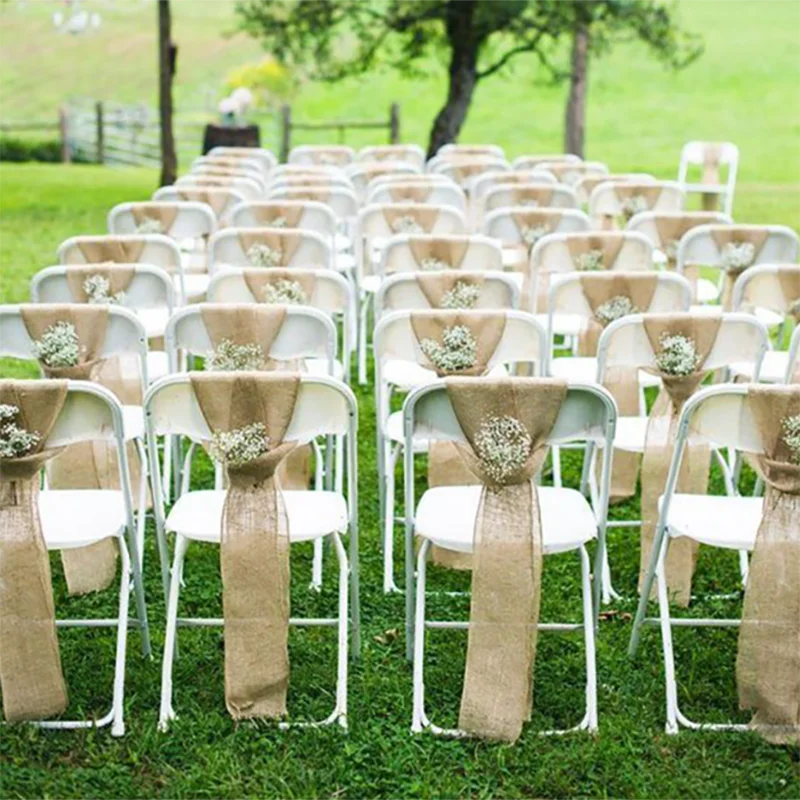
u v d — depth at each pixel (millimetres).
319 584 4027
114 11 30141
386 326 3824
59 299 4566
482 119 22453
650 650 3670
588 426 3172
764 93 23047
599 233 5270
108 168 17500
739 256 5230
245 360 3742
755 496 4328
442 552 4188
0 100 25531
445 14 12438
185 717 3268
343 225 7961
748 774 3049
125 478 3240
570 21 12031
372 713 3303
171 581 3309
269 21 12531
